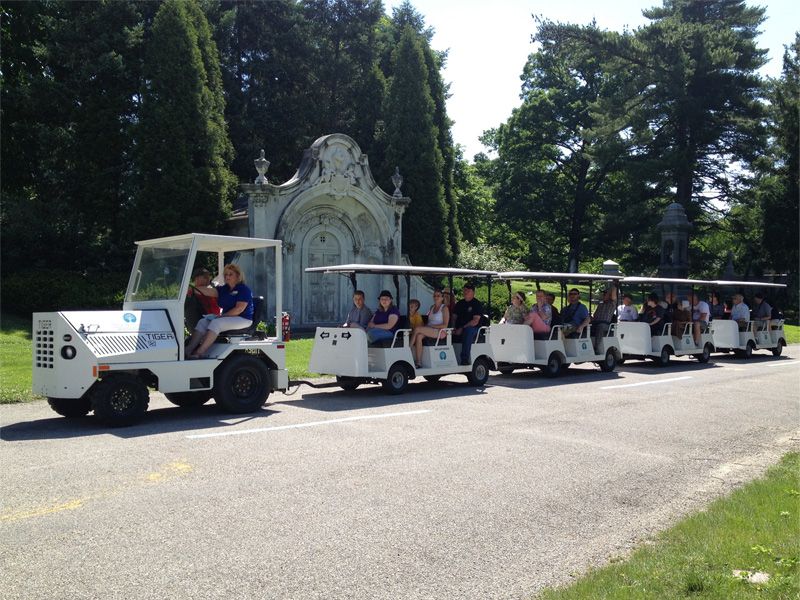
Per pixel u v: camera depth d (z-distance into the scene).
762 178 46.69
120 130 26.72
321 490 6.79
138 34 26.84
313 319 26.69
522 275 16.12
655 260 51.69
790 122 46.00
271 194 25.23
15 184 28.62
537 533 5.85
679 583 4.57
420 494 6.77
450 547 5.48
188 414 10.71
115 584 4.66
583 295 37.53
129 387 9.66
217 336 10.80
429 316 14.52
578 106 55.34
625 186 50.31
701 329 21.38
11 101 26.02
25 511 6.02
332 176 26.48
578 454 8.57
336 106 41.16
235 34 38.38
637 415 11.39
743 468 8.20
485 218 57.91
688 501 6.88
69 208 26.34
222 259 12.00
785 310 46.91
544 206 55.94
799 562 4.82
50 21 26.83
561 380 16.12
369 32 44.31
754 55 45.97
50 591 4.54
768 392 14.48
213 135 26.00
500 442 9.09
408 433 9.48
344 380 13.92
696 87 46.00
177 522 5.82
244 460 7.80
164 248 10.84
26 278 22.03
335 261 27.27
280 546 5.38
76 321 9.57
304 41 39.62
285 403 12.09
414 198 32.06
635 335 19.86
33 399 11.77
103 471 7.24
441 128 36.66
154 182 25.09
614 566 5.02
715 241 58.47
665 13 50.06
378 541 5.55
